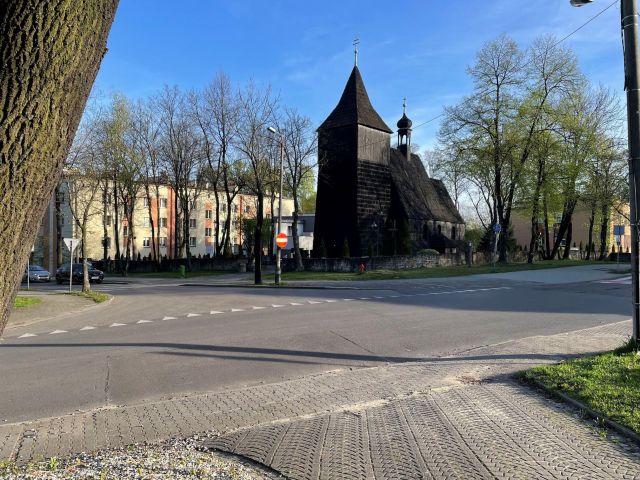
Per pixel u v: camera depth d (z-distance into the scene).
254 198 75.44
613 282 25.44
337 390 6.58
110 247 64.25
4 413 5.94
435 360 8.41
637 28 7.64
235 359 8.75
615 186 38.91
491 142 38.88
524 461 4.09
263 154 40.50
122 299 22.30
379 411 5.59
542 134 38.09
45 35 1.89
